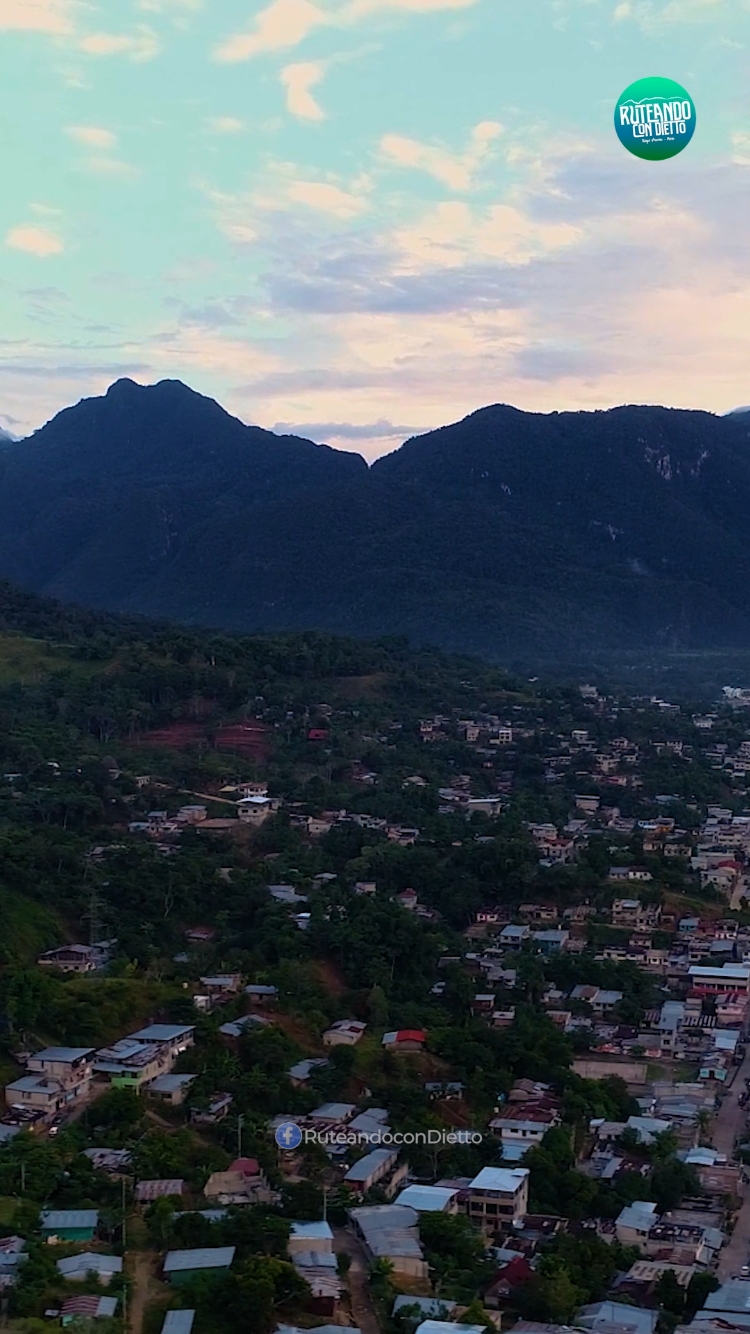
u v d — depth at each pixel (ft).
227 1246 348.59
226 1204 376.89
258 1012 517.55
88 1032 472.44
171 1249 347.56
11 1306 309.63
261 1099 445.78
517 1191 394.52
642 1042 553.64
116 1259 337.31
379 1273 342.85
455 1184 403.75
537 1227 390.21
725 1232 402.11
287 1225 357.00
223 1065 463.01
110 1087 441.27
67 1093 433.89
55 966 532.32
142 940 572.92
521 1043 512.63
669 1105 494.59
